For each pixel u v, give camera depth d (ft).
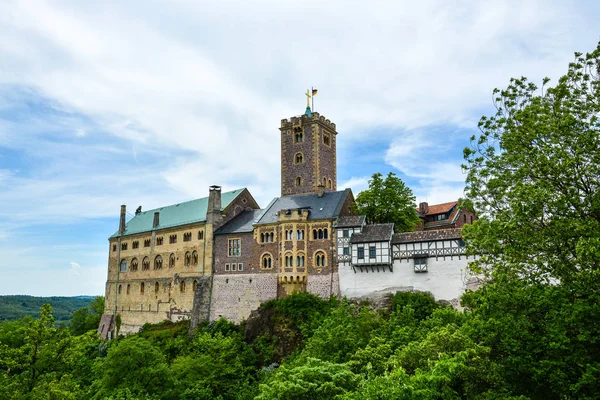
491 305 106.83
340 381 112.88
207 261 287.69
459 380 109.40
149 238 336.08
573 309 91.50
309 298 240.12
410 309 181.68
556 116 105.50
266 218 272.92
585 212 100.17
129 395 152.87
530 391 104.12
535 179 105.40
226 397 201.46
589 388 88.74
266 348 234.38
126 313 343.05
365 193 272.10
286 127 313.73
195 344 241.55
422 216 329.11
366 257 231.50
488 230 108.68
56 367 144.05
